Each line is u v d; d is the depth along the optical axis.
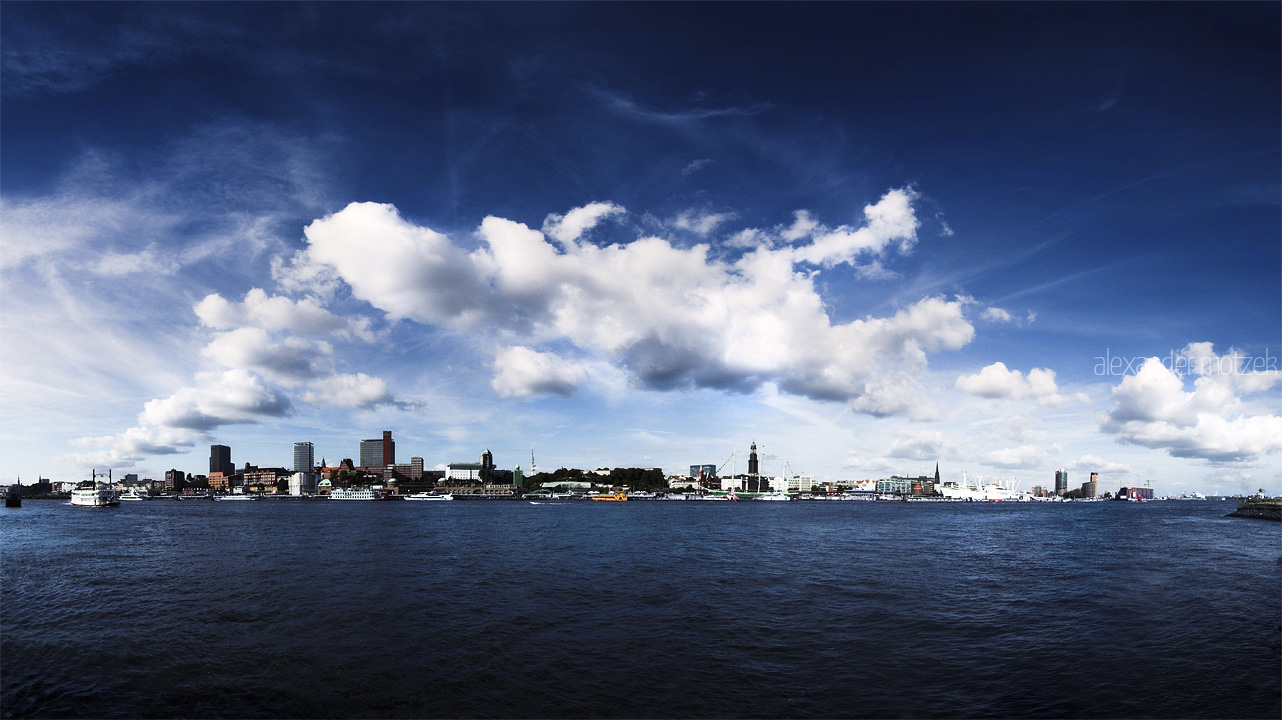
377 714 30.38
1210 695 32.62
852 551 96.00
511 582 64.75
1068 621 47.72
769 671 36.12
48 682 34.72
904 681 34.56
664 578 67.50
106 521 177.25
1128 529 152.62
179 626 46.06
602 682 34.41
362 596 57.12
